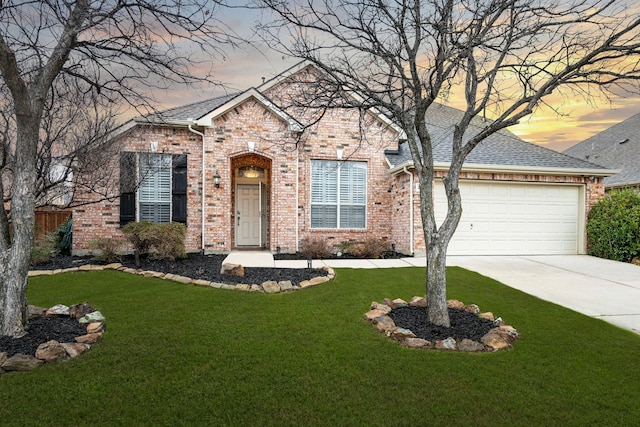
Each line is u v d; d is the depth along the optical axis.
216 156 11.80
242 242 13.91
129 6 4.54
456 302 6.04
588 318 5.76
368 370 3.83
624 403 3.30
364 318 5.50
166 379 3.60
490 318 5.43
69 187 8.10
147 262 9.70
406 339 4.57
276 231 12.16
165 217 11.85
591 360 4.19
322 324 5.22
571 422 3.02
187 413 3.06
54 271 8.48
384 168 13.23
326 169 12.94
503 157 12.79
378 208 13.20
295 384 3.54
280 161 12.19
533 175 12.30
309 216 12.76
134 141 11.52
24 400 3.20
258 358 4.09
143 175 10.06
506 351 4.39
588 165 12.70
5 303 4.25
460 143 5.16
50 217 12.78
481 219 12.16
